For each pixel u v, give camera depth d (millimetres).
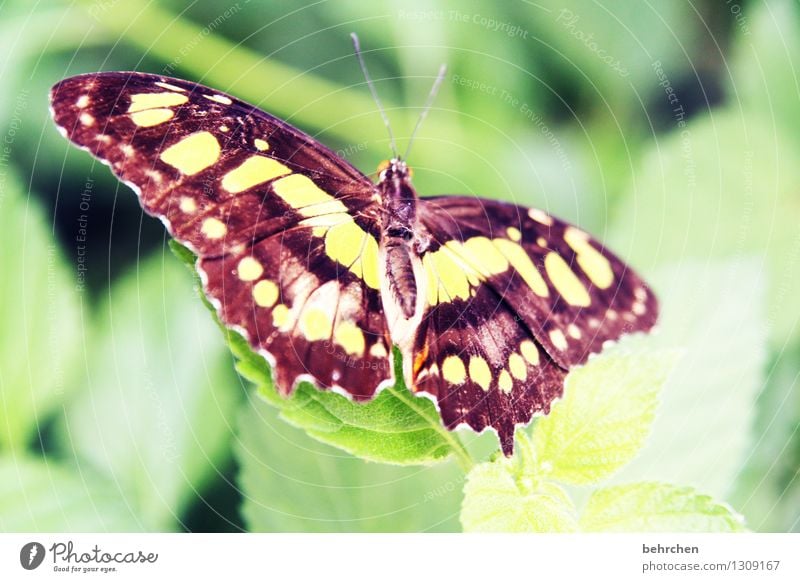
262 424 412
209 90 408
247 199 405
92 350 419
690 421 412
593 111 443
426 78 443
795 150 439
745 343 418
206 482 415
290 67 443
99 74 401
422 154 441
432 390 402
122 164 400
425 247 418
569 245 419
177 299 422
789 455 415
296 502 409
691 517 392
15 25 434
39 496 414
